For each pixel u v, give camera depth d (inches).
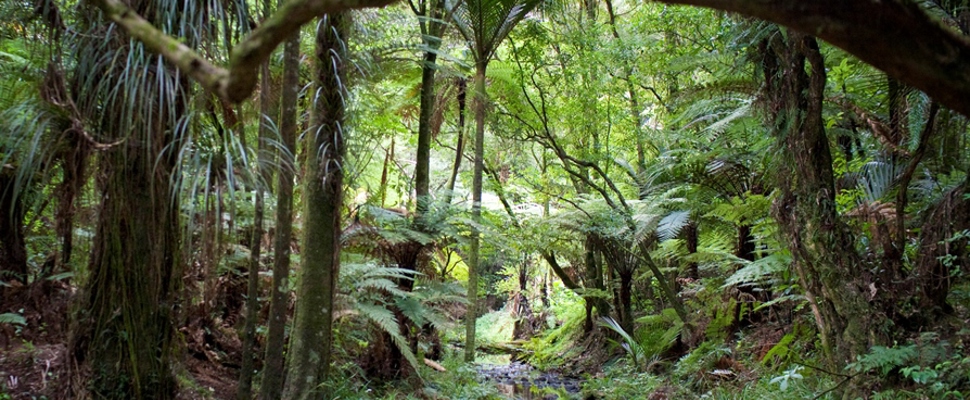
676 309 249.3
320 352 128.6
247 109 130.1
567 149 318.3
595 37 281.4
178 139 101.0
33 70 107.5
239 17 105.0
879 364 113.4
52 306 124.8
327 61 131.1
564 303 401.7
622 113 292.2
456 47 274.4
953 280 124.9
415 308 175.2
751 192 223.5
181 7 100.9
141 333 100.9
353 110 147.2
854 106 162.1
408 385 176.9
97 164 99.6
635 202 279.9
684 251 274.4
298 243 181.8
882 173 156.1
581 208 269.3
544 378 259.9
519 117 279.6
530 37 268.8
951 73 29.5
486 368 287.1
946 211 121.6
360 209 187.3
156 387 102.7
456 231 198.5
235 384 140.6
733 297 219.9
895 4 28.1
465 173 321.7
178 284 109.8
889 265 130.4
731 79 203.8
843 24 28.7
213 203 108.5
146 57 96.9
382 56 181.0
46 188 121.8
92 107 98.2
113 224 99.3
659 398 187.9
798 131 139.4
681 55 265.3
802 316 181.3
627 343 255.9
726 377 184.9
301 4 39.9
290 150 111.9
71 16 103.8
